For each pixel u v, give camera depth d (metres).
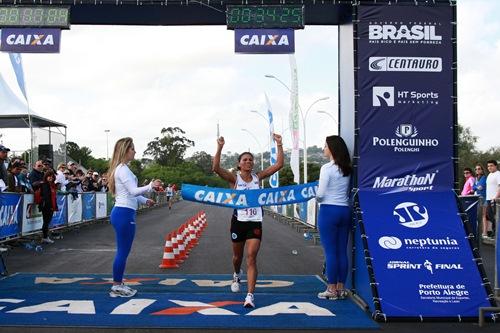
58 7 7.40
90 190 19.69
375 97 6.75
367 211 6.49
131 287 7.25
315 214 16.14
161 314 5.71
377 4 6.79
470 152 58.69
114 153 6.67
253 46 7.35
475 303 5.79
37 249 11.62
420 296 5.82
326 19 7.82
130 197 6.57
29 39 7.45
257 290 7.13
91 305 6.10
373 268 6.04
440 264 6.09
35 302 6.25
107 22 8.02
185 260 10.19
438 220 6.44
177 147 96.00
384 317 5.58
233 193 6.59
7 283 7.49
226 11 7.35
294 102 22.25
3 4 7.43
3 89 20.47
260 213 6.57
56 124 23.70
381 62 6.76
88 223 19.12
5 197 11.23
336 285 6.59
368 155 6.71
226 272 8.75
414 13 6.80
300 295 6.82
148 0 7.27
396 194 6.64
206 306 6.10
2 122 21.81
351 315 5.80
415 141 6.73
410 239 6.28
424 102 6.75
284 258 10.55
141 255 10.94
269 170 7.03
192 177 79.56
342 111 7.82
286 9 7.32
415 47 6.79
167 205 45.50
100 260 10.05
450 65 6.79
